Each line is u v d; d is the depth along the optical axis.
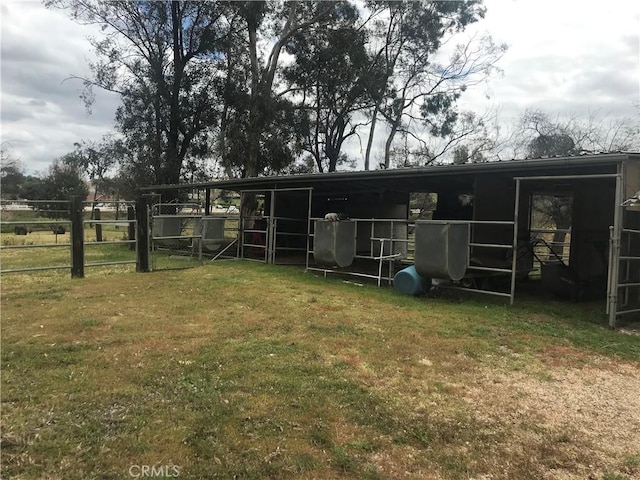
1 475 2.71
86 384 4.07
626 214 7.91
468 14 27.19
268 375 4.43
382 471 2.93
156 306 7.37
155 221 16.23
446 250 8.38
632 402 4.21
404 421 3.64
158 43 22.72
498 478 2.93
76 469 2.79
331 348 5.42
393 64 28.31
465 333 6.38
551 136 25.28
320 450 3.13
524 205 11.04
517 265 10.79
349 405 3.86
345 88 26.91
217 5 22.73
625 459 3.21
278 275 11.42
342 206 17.20
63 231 25.11
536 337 6.30
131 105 22.97
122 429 3.29
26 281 9.49
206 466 2.87
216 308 7.39
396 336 6.06
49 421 3.38
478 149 29.47
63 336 5.50
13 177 48.50
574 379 4.77
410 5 27.02
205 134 24.30
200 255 13.19
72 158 38.06
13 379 4.15
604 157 6.93
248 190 15.45
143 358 4.81
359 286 10.10
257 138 23.33
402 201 15.41
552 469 3.06
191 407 3.67
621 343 6.09
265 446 3.13
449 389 4.34
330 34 25.47
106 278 10.06
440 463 3.07
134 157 22.98
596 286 9.70
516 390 4.41
